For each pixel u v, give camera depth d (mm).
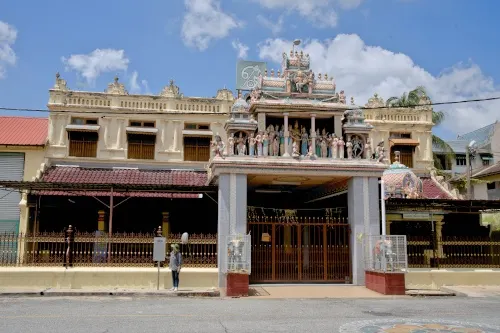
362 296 16875
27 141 25344
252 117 20141
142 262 19031
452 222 25688
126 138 26234
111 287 18109
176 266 17688
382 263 17641
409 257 21000
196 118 26984
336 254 19891
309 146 20609
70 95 25984
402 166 24281
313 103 20891
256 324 11062
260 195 25531
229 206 18656
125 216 25625
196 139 26844
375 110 28438
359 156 20641
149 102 26672
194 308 13719
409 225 24641
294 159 19438
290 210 24531
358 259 19234
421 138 28609
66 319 11422
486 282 20375
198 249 19484
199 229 26016
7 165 25031
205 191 21016
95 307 13703
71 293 16672
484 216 25750
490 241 21172
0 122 27453
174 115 26797
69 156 25547
